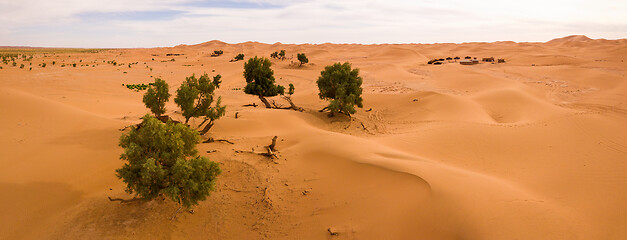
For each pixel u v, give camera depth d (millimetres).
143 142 14727
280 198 17391
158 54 187500
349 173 19016
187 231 14625
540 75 80938
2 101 24969
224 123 29656
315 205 16578
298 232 14688
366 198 16375
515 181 21203
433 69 97188
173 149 15023
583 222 15016
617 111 43750
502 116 41625
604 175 22156
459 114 39750
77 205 15414
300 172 20250
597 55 140250
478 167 24141
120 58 130625
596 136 31375
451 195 15102
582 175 22234
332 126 35750
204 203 16562
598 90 60781
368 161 19469
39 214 14500
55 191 16141
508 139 30500
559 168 23812
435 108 42750
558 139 30562
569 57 118375
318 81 40844
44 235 13359
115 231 13906
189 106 24844
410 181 16781
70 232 13617
